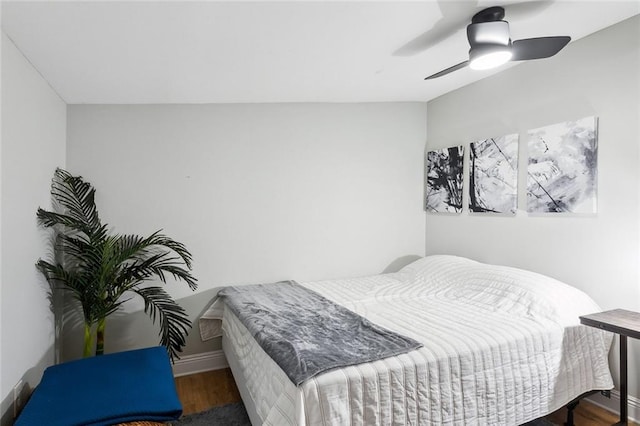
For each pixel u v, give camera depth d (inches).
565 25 89.7
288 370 63.1
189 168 124.1
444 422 68.5
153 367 79.1
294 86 116.6
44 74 89.3
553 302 89.8
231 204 129.0
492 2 74.2
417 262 140.3
